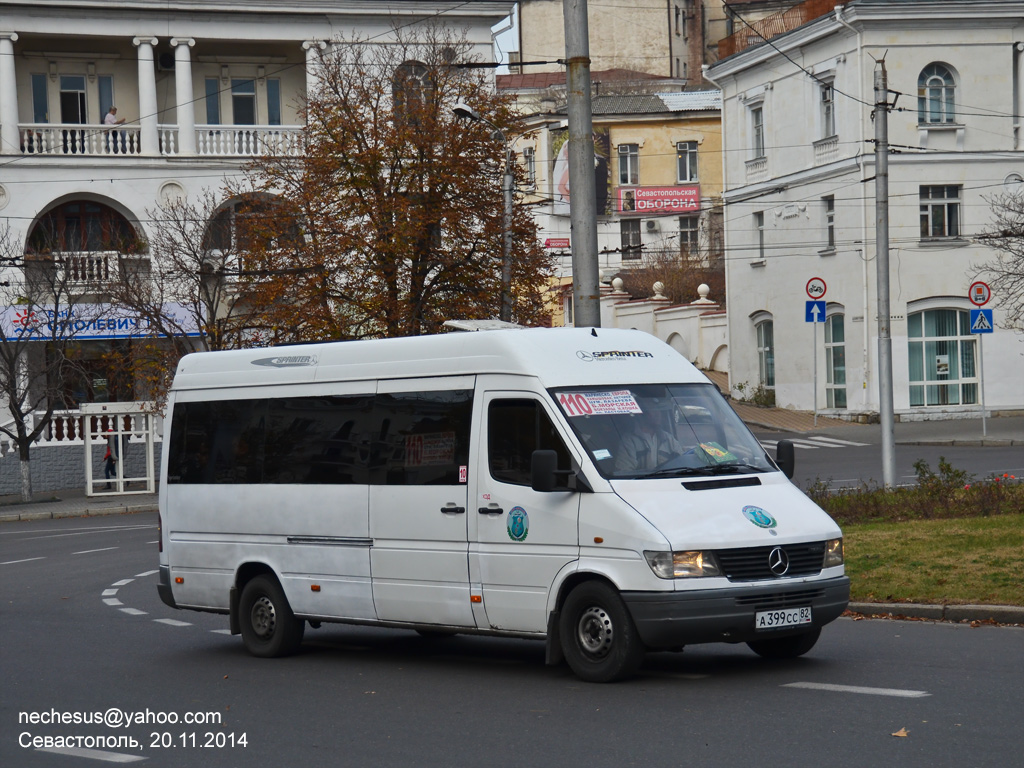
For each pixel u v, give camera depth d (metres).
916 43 41.62
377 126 32.75
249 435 12.18
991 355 41.91
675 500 9.37
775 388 47.38
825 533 9.59
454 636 13.00
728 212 50.34
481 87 34.59
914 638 11.09
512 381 10.17
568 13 15.06
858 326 42.47
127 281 36.84
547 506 9.67
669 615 8.93
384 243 31.50
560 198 69.19
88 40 43.41
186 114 42.97
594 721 8.22
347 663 11.30
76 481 39.34
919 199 41.84
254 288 33.62
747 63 47.75
